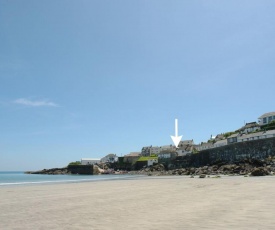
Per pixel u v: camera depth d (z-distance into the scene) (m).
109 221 12.11
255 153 90.50
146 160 179.88
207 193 23.09
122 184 43.47
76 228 10.86
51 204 19.31
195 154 127.12
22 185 49.03
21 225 11.89
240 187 27.22
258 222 10.38
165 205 16.64
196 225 10.37
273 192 21.12
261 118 130.38
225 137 151.75
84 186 40.53
